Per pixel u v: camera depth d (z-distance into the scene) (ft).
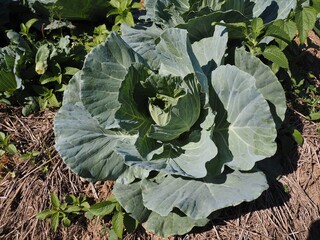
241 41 2.89
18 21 3.51
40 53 2.89
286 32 2.72
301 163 2.67
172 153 2.31
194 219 2.22
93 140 2.40
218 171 2.29
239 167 2.26
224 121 2.36
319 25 2.99
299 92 2.93
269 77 2.50
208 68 2.53
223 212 2.48
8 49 2.95
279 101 2.49
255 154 2.26
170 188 2.28
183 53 2.34
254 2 3.03
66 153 2.34
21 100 2.95
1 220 2.49
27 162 2.67
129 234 2.41
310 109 2.88
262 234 2.42
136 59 2.47
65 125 2.44
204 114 2.32
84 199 2.53
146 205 2.21
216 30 2.56
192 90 2.21
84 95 2.36
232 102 2.32
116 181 2.37
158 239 2.40
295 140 2.70
